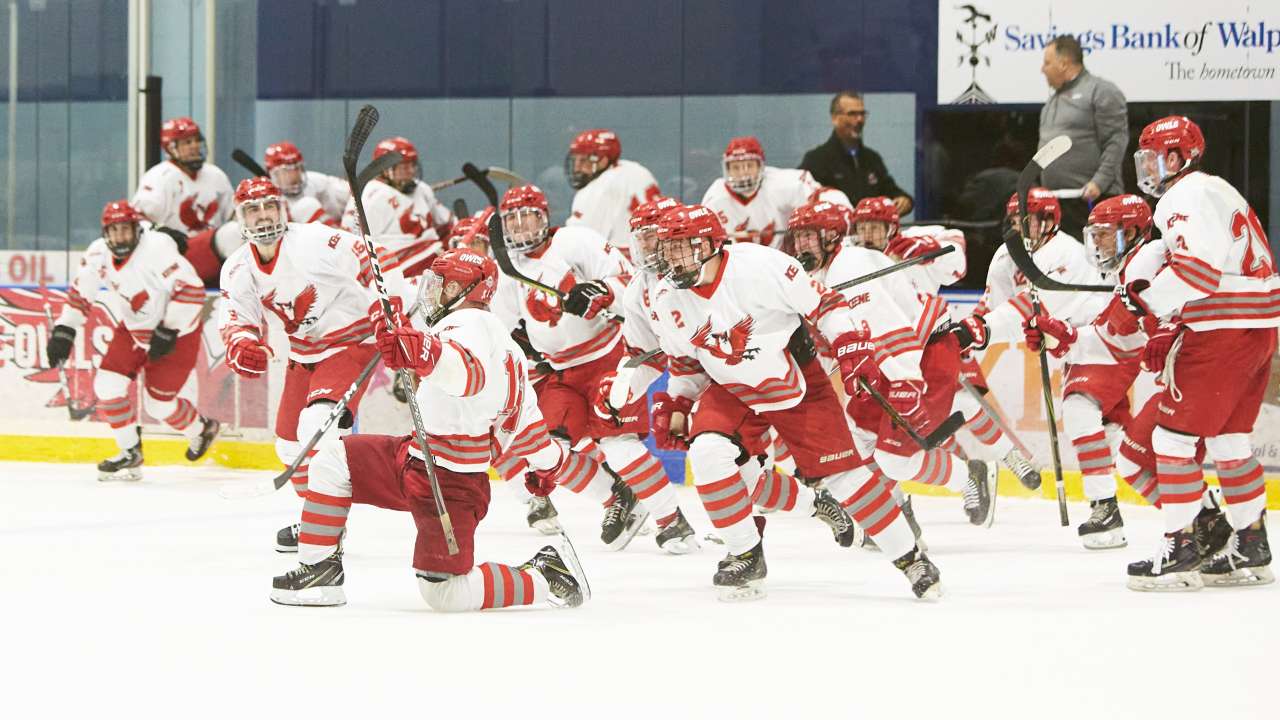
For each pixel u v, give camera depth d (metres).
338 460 13.30
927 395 18.02
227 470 25.14
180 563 16.11
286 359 25.00
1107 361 17.91
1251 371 14.42
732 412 13.91
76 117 28.17
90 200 28.25
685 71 26.20
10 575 15.30
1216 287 14.06
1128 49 23.69
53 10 28.06
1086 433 17.73
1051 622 12.81
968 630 12.45
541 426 13.37
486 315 12.84
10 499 21.56
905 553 13.86
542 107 26.95
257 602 13.69
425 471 12.88
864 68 25.12
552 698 10.07
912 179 24.98
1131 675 10.78
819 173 25.53
